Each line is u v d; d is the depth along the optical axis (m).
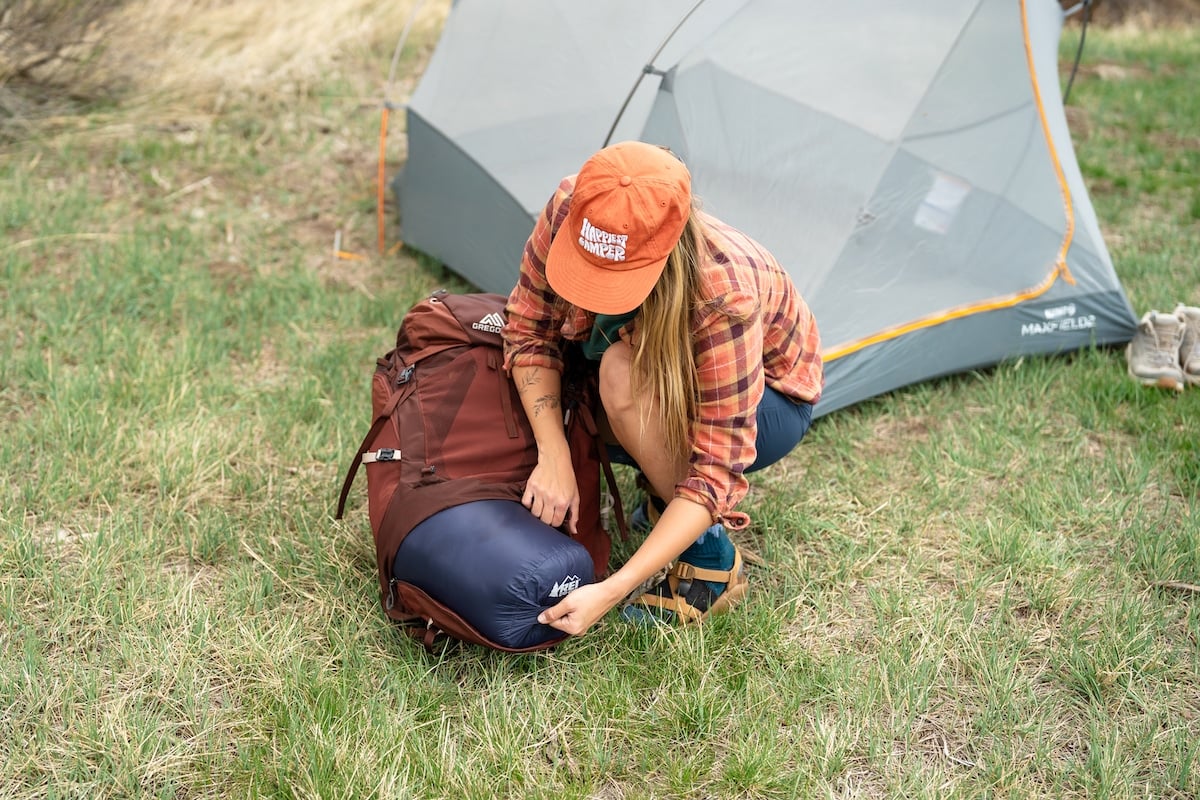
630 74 3.44
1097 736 2.19
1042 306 3.59
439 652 2.38
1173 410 3.35
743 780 2.09
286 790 2.04
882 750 2.19
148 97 5.47
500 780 2.09
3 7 5.07
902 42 3.34
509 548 2.16
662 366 2.08
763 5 3.24
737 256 2.11
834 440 3.25
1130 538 2.81
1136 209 4.96
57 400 3.21
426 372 2.49
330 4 6.57
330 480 2.97
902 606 2.56
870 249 3.32
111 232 4.38
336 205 4.81
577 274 1.95
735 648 2.40
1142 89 6.83
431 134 4.14
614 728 2.21
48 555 2.64
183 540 2.72
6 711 2.20
